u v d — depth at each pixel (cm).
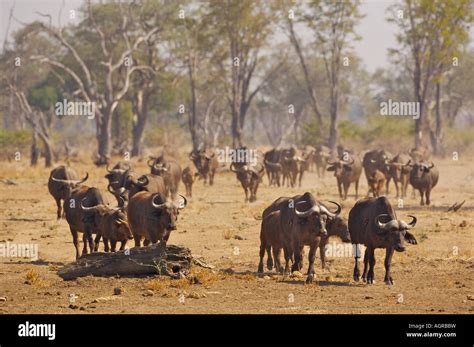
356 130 11338
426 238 3206
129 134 12512
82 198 2761
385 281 2286
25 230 3597
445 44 9706
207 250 2978
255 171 4859
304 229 2269
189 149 12288
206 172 6234
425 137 11744
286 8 10162
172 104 12800
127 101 12156
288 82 14175
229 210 4322
